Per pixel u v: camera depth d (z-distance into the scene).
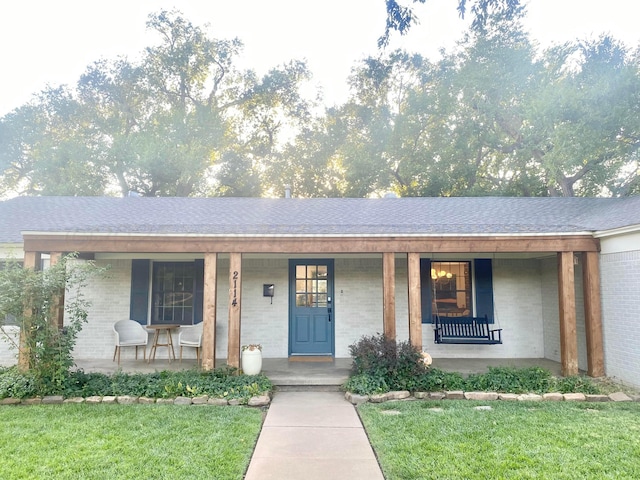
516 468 3.69
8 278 5.96
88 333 8.92
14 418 5.07
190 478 3.53
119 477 3.54
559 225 7.66
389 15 5.91
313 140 24.17
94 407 5.54
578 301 8.13
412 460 3.87
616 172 16.55
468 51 20.94
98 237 7.11
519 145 20.14
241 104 25.44
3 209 9.49
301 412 5.50
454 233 7.08
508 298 9.21
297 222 8.24
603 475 3.55
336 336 9.03
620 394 5.98
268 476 3.62
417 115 21.95
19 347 6.46
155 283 9.23
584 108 15.08
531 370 6.56
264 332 9.03
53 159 20.39
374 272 9.21
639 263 6.29
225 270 9.15
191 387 6.02
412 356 6.42
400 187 22.70
